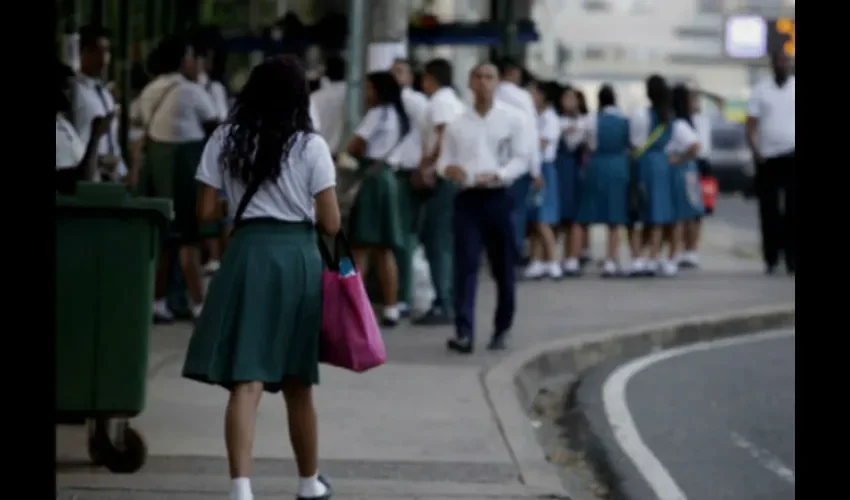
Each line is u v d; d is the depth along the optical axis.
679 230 34.69
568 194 34.00
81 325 13.59
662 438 17.42
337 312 12.37
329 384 19.34
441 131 23.78
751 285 32.56
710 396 20.11
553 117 32.25
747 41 60.31
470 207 21.70
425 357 21.59
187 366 12.30
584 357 23.28
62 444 15.50
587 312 27.45
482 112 21.36
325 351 12.46
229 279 12.29
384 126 23.84
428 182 23.94
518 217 30.56
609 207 33.72
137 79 28.48
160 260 23.75
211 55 28.64
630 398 19.97
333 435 16.48
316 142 12.38
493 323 24.83
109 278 13.59
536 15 68.44
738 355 23.88
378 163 23.84
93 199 13.48
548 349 22.39
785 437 17.50
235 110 12.51
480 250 21.86
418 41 37.91
